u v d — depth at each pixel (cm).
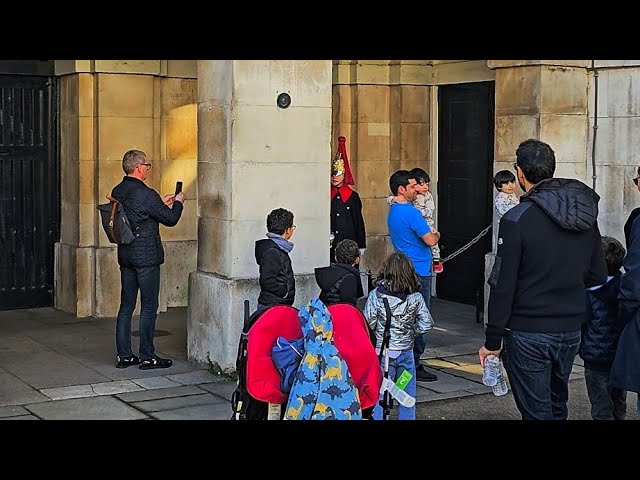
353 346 481
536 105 883
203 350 787
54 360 817
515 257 473
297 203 778
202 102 789
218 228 773
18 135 1022
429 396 712
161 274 1055
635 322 516
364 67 1096
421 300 589
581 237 482
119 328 794
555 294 478
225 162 757
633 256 504
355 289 496
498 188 815
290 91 766
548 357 480
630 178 873
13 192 1026
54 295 1057
